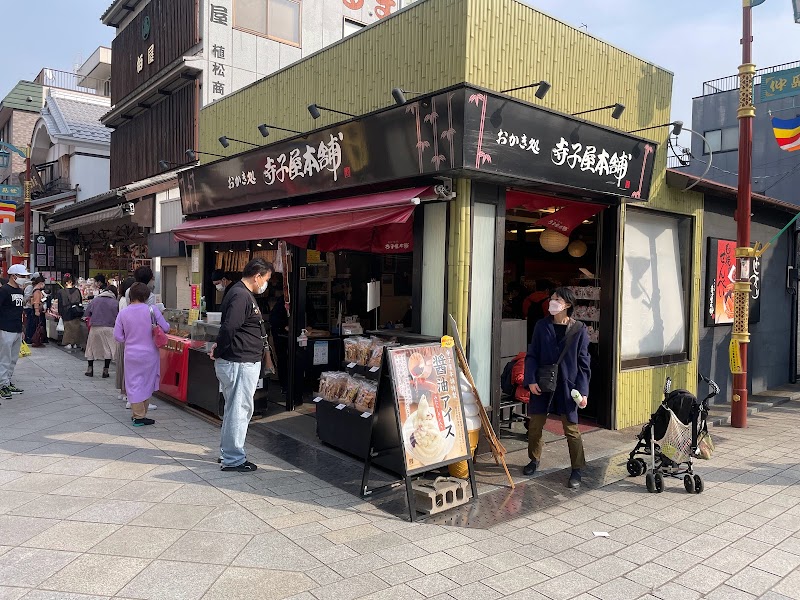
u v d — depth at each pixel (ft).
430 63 18.52
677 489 17.06
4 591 10.31
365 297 29.53
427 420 15.07
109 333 32.04
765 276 33.32
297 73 25.34
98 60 80.59
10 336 26.21
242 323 17.01
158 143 44.21
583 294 24.71
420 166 17.12
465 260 17.66
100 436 20.45
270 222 22.77
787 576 11.79
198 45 38.75
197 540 12.57
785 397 31.60
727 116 61.72
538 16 19.47
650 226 25.39
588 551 12.76
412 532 13.46
